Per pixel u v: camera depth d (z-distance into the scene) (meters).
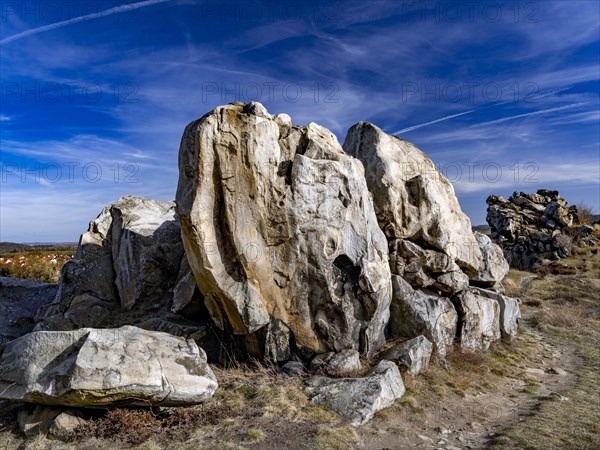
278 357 10.49
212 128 9.82
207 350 11.34
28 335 8.20
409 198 13.02
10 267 21.00
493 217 41.31
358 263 11.03
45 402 7.75
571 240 37.06
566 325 19.47
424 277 12.81
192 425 7.88
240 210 10.11
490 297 15.68
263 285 10.38
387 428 8.34
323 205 10.83
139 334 8.54
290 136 11.18
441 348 11.92
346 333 10.73
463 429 8.73
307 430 7.89
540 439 7.92
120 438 7.39
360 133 13.47
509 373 12.45
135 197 15.63
